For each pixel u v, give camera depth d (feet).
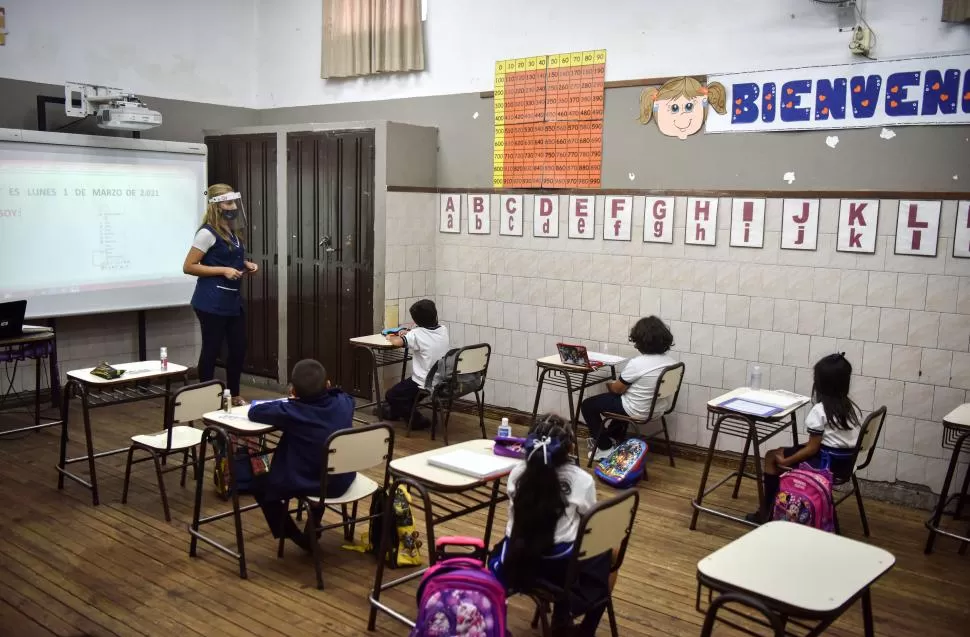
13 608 10.84
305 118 24.04
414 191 20.63
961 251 14.30
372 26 21.84
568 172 18.84
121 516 13.89
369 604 11.10
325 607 10.99
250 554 12.55
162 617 10.67
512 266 20.04
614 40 17.94
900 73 14.57
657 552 12.96
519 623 10.68
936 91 14.25
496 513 14.11
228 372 19.36
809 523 11.80
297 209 21.74
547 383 19.65
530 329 19.93
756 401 14.08
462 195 20.74
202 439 12.27
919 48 14.38
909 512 14.96
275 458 11.55
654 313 17.90
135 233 21.39
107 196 20.71
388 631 10.43
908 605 11.44
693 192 17.04
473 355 18.03
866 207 15.10
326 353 21.68
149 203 21.61
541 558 8.71
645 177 17.75
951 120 14.15
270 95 24.84
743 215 16.47
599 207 18.42
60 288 20.03
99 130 21.71
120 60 21.84
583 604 8.65
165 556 12.43
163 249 22.06
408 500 12.26
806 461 13.01
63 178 19.83
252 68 24.99
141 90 22.35
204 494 14.99
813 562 7.85
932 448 14.94
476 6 20.04
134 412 20.30
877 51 14.76
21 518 13.73
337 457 11.00
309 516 11.28
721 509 14.73
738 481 15.24
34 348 18.24
